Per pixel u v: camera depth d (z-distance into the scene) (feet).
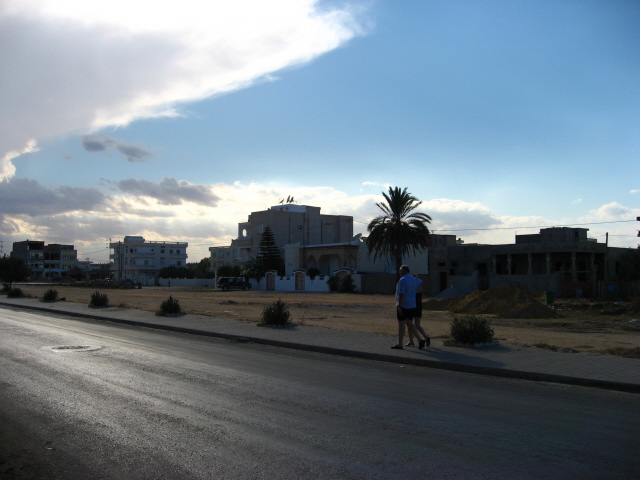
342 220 296.71
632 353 36.32
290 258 249.75
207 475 15.38
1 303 100.53
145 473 15.60
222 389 26.40
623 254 180.34
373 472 15.56
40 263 470.39
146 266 411.13
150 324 59.26
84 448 17.72
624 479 15.16
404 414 21.90
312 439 18.54
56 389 26.17
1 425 20.30
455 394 25.94
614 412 22.68
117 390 26.00
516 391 26.81
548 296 112.06
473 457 16.83
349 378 29.76
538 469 15.85
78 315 73.72
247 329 52.90
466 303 97.55
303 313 86.48
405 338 46.50
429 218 168.96
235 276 262.47
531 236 207.92
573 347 41.06
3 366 32.53
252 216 278.67
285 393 25.64
